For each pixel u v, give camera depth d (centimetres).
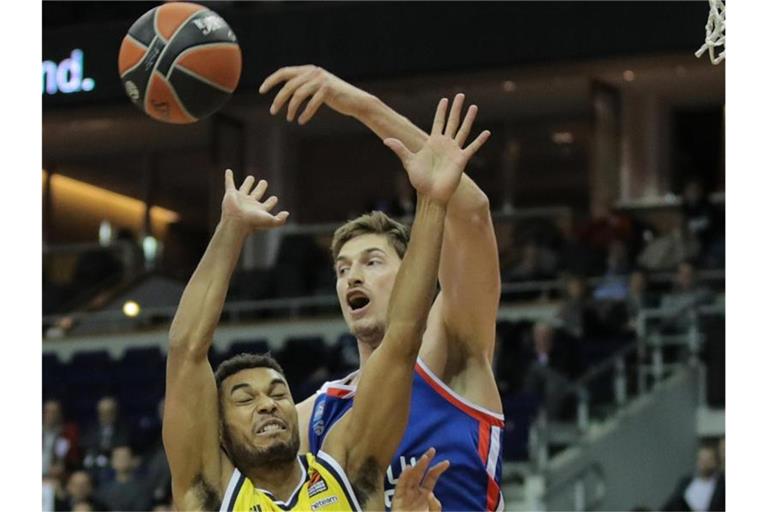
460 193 555
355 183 2625
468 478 548
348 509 516
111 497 1623
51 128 2516
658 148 2419
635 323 1842
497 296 567
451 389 561
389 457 527
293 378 1939
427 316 525
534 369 1705
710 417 1712
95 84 2064
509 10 1962
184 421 525
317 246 2319
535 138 2575
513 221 2378
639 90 2417
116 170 2719
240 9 2072
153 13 573
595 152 2364
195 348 529
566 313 1875
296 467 531
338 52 2009
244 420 525
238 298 2191
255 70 2028
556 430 1623
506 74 2273
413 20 1992
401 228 586
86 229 2744
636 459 1653
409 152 534
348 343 1958
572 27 1939
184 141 2617
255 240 2461
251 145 2531
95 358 2102
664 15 1905
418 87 2300
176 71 558
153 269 2419
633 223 2194
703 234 2120
